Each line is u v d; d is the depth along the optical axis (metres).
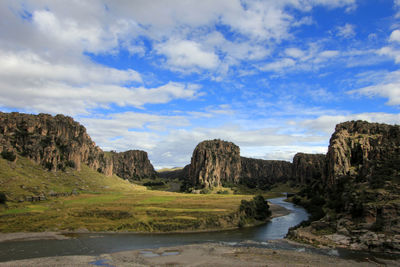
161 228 112.00
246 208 141.25
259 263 67.44
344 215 94.75
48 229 102.69
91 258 72.50
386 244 74.38
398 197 84.88
